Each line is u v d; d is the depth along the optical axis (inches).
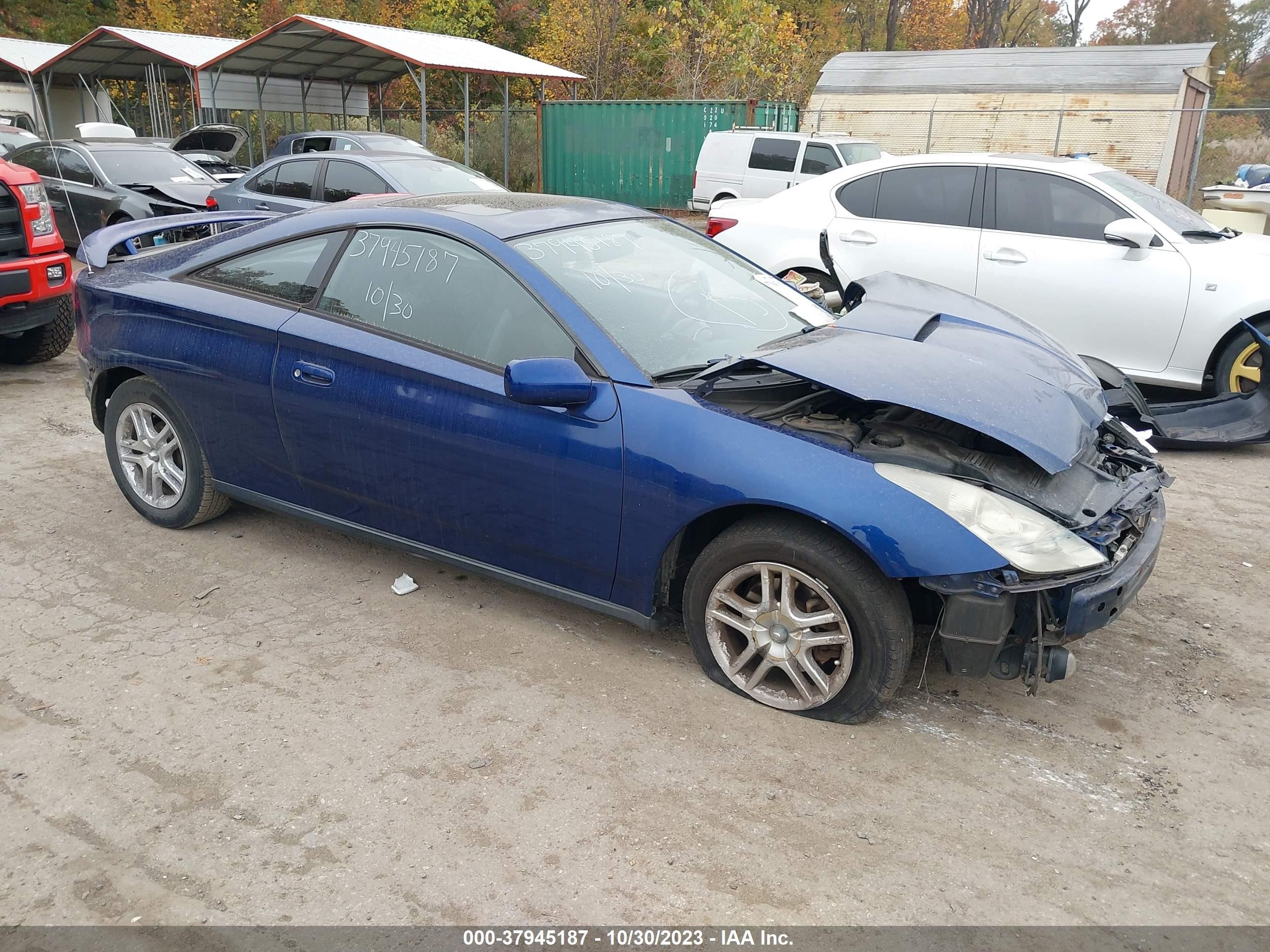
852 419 125.3
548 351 129.1
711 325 141.9
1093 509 118.3
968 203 273.7
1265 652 143.1
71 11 1549.0
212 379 156.1
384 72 897.5
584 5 1072.2
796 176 643.5
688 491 117.8
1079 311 256.5
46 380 285.9
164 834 101.1
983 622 107.4
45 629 142.1
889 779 111.7
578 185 863.7
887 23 1772.9
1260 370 236.5
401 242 143.3
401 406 136.9
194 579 158.9
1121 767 115.3
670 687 129.6
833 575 113.0
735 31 1051.9
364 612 149.1
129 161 468.1
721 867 97.3
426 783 109.6
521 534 133.5
